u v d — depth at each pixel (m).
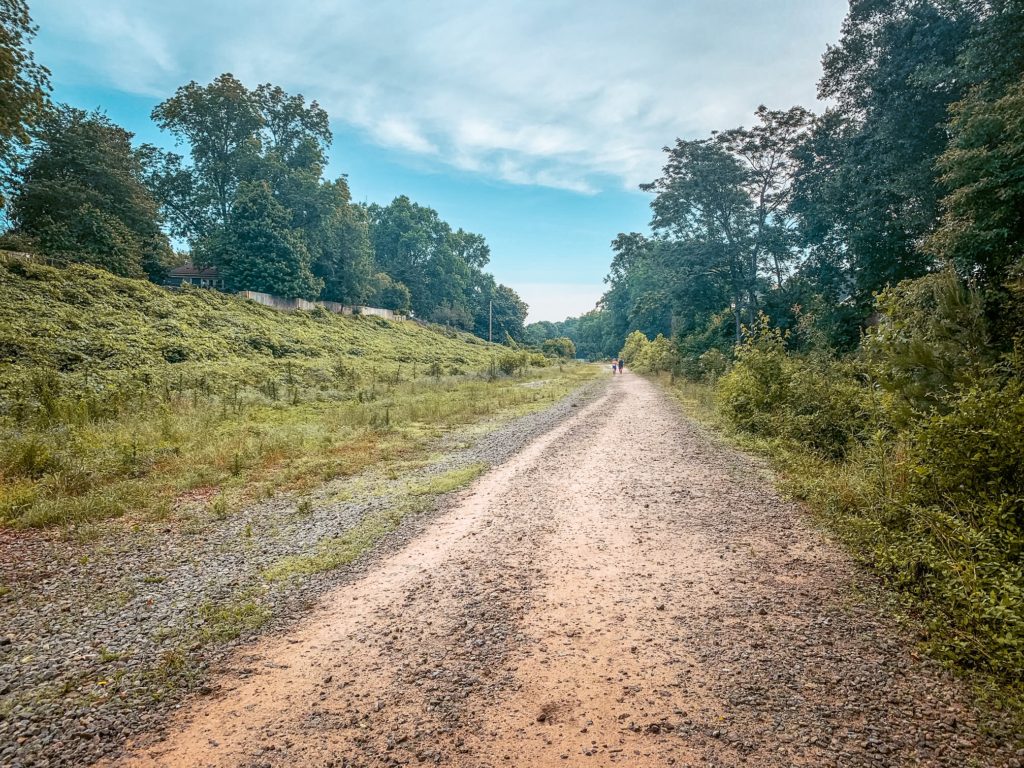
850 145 22.73
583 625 4.30
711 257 33.88
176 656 3.90
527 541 6.25
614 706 3.29
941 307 7.60
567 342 96.00
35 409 12.45
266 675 3.71
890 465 6.41
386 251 91.75
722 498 7.66
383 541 6.36
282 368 26.31
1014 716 3.02
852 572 5.05
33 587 5.19
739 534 6.22
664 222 35.41
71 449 9.47
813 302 25.80
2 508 7.16
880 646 3.82
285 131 58.72
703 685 3.46
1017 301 8.27
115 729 3.17
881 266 21.56
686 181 33.28
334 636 4.23
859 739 2.92
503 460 10.72
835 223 24.58
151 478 9.02
